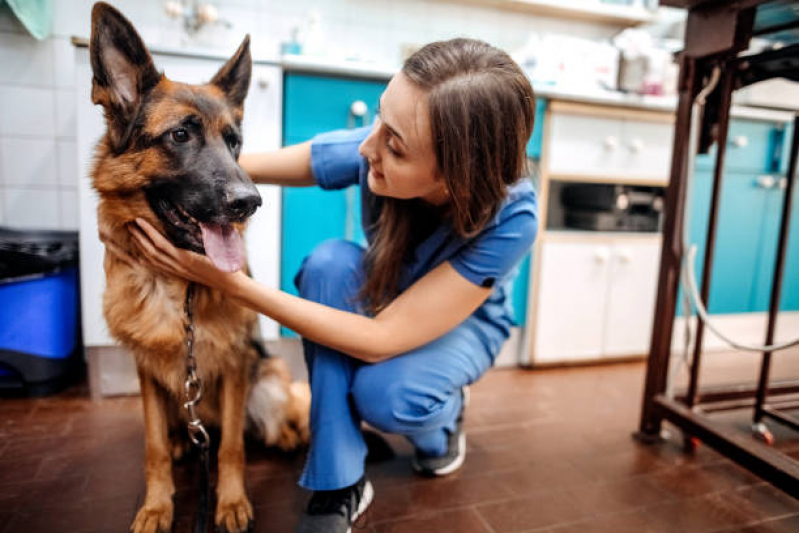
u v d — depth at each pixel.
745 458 1.28
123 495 1.20
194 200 0.97
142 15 2.09
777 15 1.34
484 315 1.27
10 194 1.95
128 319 1.04
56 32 1.90
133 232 0.99
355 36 2.44
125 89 0.98
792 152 1.49
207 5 2.16
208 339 1.08
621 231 2.25
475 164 0.85
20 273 1.63
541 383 2.04
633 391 1.99
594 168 2.16
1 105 1.89
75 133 1.97
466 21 2.59
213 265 0.91
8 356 1.66
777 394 1.76
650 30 2.81
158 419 1.11
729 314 2.53
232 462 1.13
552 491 1.28
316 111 1.82
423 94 0.82
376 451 1.45
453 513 1.17
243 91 1.18
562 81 2.19
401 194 0.94
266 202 1.76
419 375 1.11
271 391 1.35
